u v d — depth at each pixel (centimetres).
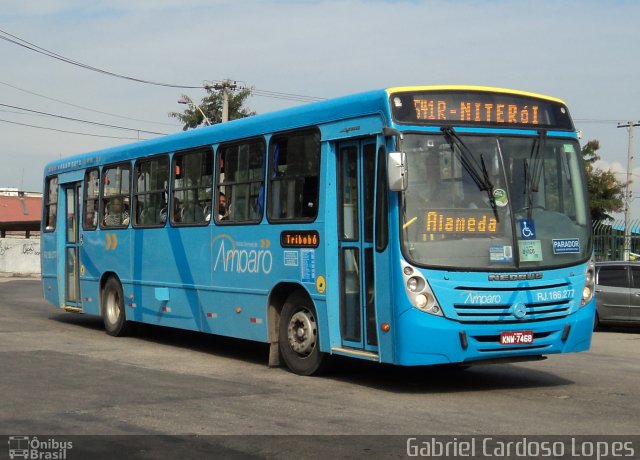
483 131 955
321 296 1027
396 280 905
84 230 1656
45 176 1841
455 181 933
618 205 3878
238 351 1349
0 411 835
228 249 1211
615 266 1920
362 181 979
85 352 1295
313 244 1040
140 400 895
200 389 969
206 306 1263
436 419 804
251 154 1172
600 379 1080
